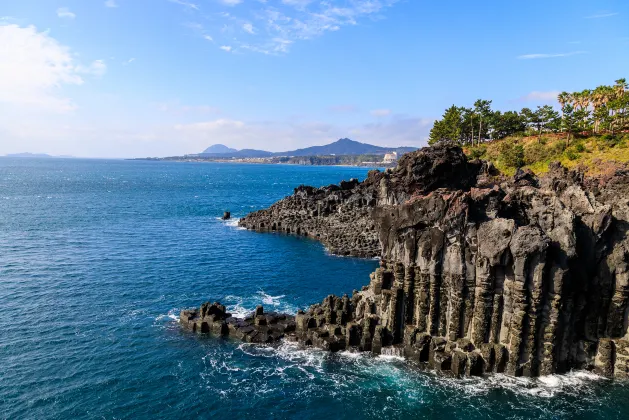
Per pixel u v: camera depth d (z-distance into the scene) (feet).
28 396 114.83
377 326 143.64
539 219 130.11
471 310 131.54
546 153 459.32
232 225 396.57
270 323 161.58
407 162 219.00
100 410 110.52
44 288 199.21
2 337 147.95
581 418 109.19
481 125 574.15
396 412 112.47
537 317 121.80
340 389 122.31
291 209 392.27
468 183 224.74
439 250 135.33
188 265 247.91
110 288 202.28
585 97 497.46
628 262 124.57
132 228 363.35
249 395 118.93
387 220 151.12
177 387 121.80
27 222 373.40
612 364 125.08
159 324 163.43
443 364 129.49
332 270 245.65
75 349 141.38
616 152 404.16
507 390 119.55
